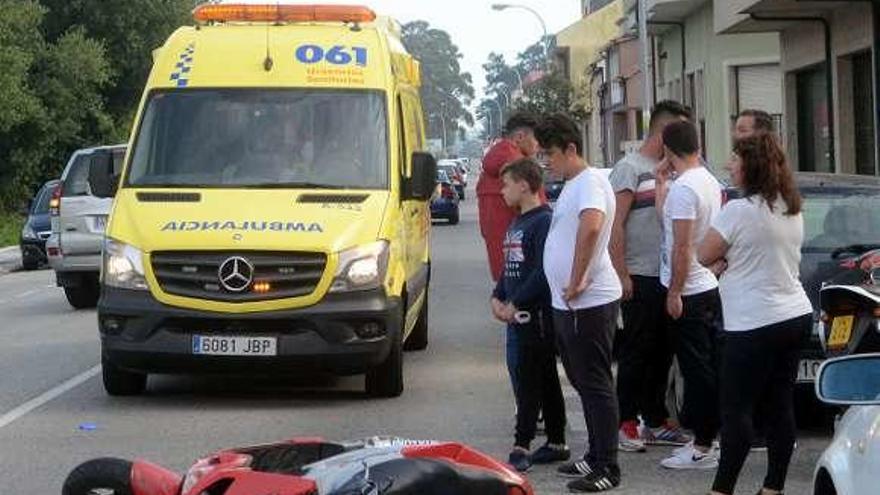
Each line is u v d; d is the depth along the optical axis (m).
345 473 5.47
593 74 70.19
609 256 8.67
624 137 60.59
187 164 11.51
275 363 10.67
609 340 8.01
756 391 7.27
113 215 11.16
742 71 34.62
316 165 11.45
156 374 11.63
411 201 12.32
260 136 11.60
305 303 10.66
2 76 40.06
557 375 8.70
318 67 11.95
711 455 8.66
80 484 6.52
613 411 8.09
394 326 11.01
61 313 19.17
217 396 11.61
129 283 10.79
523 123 9.79
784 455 7.39
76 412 10.97
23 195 46.06
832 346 7.30
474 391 11.73
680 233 8.18
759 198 7.11
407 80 13.38
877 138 23.11
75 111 45.72
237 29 12.32
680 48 39.12
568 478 8.40
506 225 9.83
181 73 11.97
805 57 27.95
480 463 5.82
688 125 8.23
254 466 5.93
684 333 8.65
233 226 10.78
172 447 9.56
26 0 43.66
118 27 48.34
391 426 10.19
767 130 7.43
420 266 13.36
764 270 7.13
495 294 8.62
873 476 4.59
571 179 7.99
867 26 23.78
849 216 10.05
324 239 10.73
